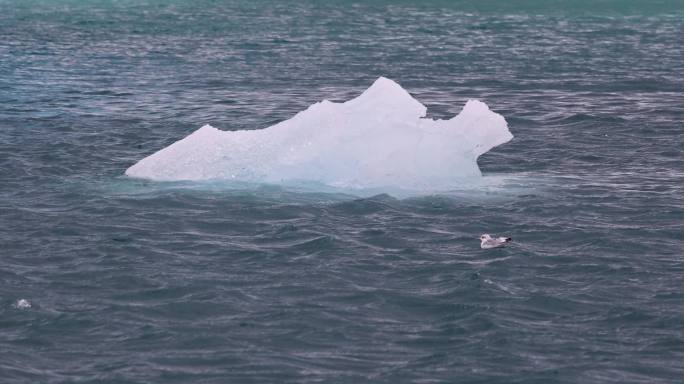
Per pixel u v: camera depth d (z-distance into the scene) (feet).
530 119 383.45
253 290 189.78
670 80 499.51
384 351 162.71
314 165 277.44
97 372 153.58
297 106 419.74
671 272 202.39
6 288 189.37
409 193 263.29
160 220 238.48
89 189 267.18
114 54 597.93
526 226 234.99
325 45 650.43
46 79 490.08
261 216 242.37
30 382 149.48
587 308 181.68
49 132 348.18
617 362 159.02
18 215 240.73
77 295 186.29
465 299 184.96
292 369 155.43
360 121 288.71
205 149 283.38
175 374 153.38
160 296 185.88
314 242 220.84
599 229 232.53
